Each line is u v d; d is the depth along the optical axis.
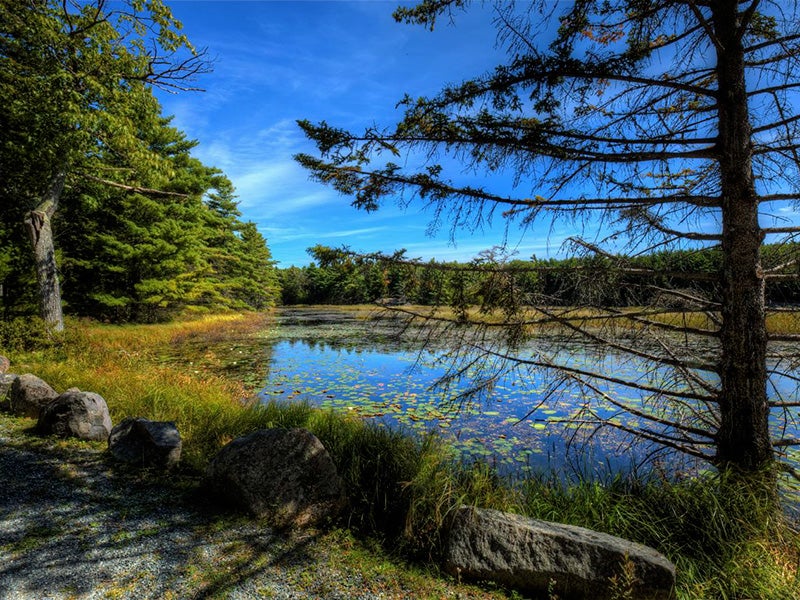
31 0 8.89
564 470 4.34
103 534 2.69
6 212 12.53
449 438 5.38
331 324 26.98
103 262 16.56
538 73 2.83
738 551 2.61
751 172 2.96
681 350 3.53
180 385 6.68
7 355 8.05
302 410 5.25
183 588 2.22
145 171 11.76
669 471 3.82
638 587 2.16
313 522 2.99
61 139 9.09
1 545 2.49
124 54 9.91
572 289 3.27
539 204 3.05
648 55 3.02
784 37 2.77
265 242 42.84
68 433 4.35
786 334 3.03
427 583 2.43
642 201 2.93
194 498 3.26
